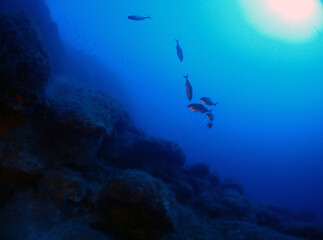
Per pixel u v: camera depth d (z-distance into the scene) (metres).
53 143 4.97
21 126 4.23
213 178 13.23
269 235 6.91
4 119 3.88
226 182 14.67
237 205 10.42
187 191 8.93
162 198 4.19
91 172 5.89
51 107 5.10
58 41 14.05
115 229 4.02
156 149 9.43
